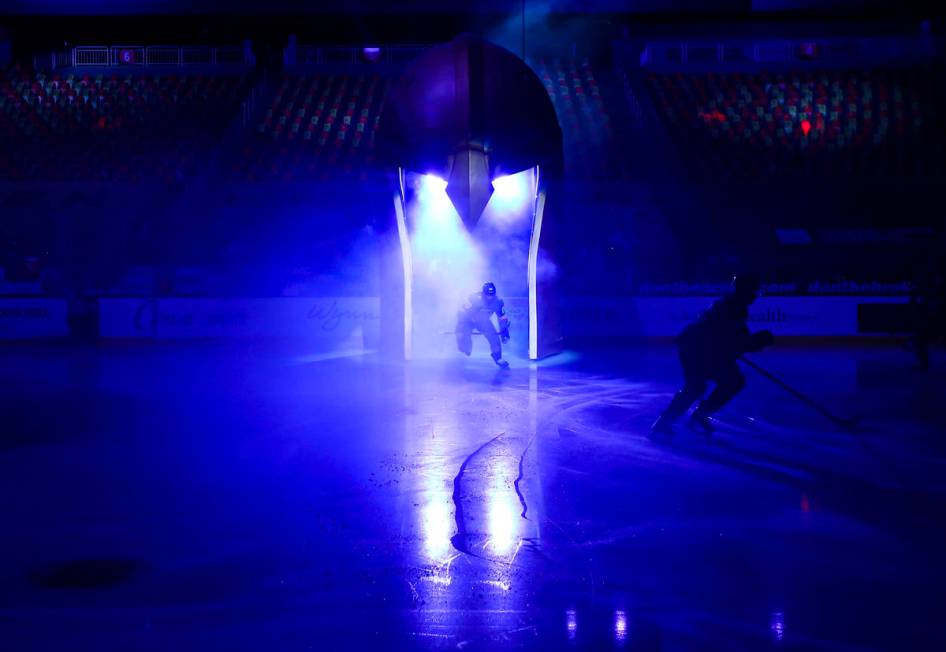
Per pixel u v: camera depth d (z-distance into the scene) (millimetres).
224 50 30281
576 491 6289
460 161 14266
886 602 4172
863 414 9570
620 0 27109
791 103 27875
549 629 3879
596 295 19328
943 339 18375
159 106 28281
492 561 4770
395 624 3938
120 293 19766
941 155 25016
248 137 26875
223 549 5000
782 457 7418
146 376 13336
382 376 13312
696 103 28172
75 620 4000
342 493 6258
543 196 15438
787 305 19047
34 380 12867
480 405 10383
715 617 4004
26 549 5023
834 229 22469
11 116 27703
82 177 24828
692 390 8188
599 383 12430
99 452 7723
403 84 15195
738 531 5305
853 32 30562
